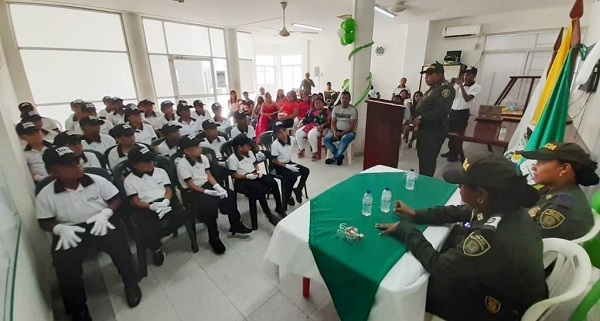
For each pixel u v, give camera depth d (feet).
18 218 4.77
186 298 5.47
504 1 15.30
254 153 9.20
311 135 14.19
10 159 4.82
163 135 9.25
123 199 6.36
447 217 4.28
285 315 5.03
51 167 4.81
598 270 4.44
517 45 18.81
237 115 11.55
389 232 4.04
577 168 3.99
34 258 5.03
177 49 20.74
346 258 3.58
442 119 8.93
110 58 17.43
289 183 8.84
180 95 21.45
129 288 5.31
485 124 13.30
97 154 7.66
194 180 7.23
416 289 3.13
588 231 3.75
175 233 7.50
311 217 4.61
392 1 15.26
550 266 3.80
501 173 2.79
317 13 17.52
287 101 18.34
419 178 6.27
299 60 35.09
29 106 11.26
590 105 7.54
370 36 13.12
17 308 3.25
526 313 2.96
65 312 5.13
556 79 6.17
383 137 10.68
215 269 6.29
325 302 5.30
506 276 2.89
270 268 6.25
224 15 17.98
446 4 15.93
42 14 14.70
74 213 5.12
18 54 14.12
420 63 22.29
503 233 2.82
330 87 27.27
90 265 6.43
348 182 6.11
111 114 12.98
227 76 24.22
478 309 3.24
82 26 16.05
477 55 20.34
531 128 7.39
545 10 17.13
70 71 16.12
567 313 4.74
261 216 8.66
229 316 5.04
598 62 7.14
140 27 17.62
